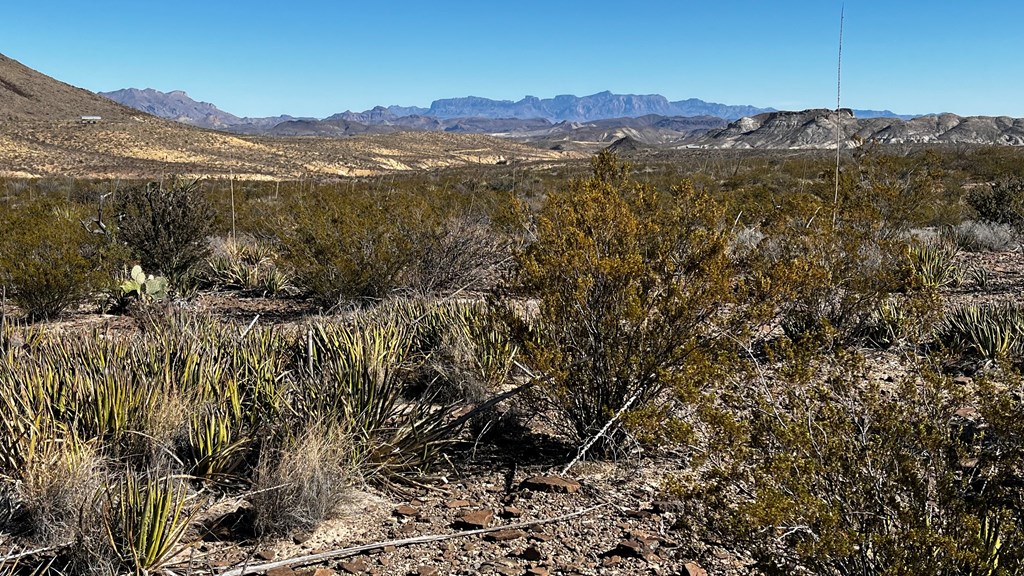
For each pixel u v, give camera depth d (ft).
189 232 38.47
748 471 11.16
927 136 643.04
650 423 14.23
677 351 15.58
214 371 17.69
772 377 14.74
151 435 14.80
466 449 16.83
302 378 17.33
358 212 34.53
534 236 18.51
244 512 13.46
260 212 57.72
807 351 11.65
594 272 15.97
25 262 31.04
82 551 11.18
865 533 8.50
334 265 31.42
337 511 13.60
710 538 11.10
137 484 12.61
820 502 8.47
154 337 21.11
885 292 23.18
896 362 21.07
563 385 15.93
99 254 35.70
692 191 17.12
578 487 14.69
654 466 15.55
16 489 12.75
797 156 186.60
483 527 13.17
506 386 20.71
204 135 408.87
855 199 29.17
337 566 11.89
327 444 14.16
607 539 12.61
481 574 11.55
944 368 21.07
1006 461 9.01
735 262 18.17
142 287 33.81
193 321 25.35
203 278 41.32
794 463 8.93
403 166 445.78
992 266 40.68
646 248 16.62
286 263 32.58
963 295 32.40
